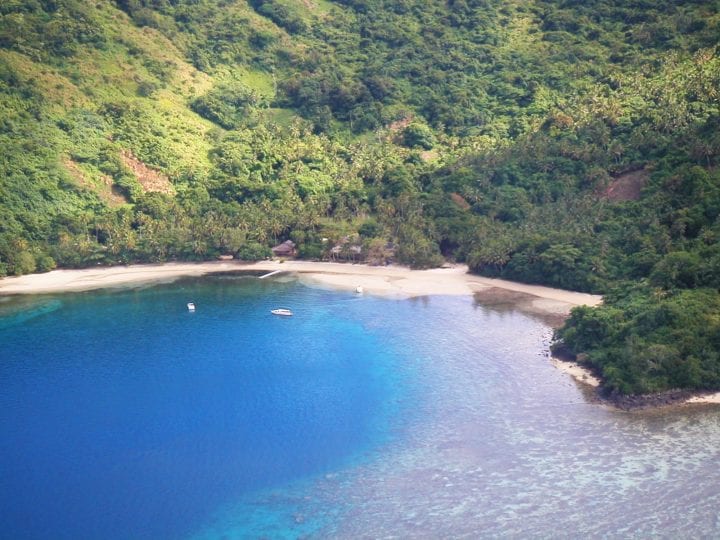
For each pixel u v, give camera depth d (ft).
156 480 281.95
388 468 282.56
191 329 475.72
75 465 294.46
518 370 379.14
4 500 270.87
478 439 302.45
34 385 380.78
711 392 331.98
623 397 329.72
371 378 378.73
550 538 233.14
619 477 265.34
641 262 481.87
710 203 495.82
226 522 252.01
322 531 242.99
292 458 294.66
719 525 234.99
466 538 235.20
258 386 372.79
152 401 356.59
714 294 383.86
